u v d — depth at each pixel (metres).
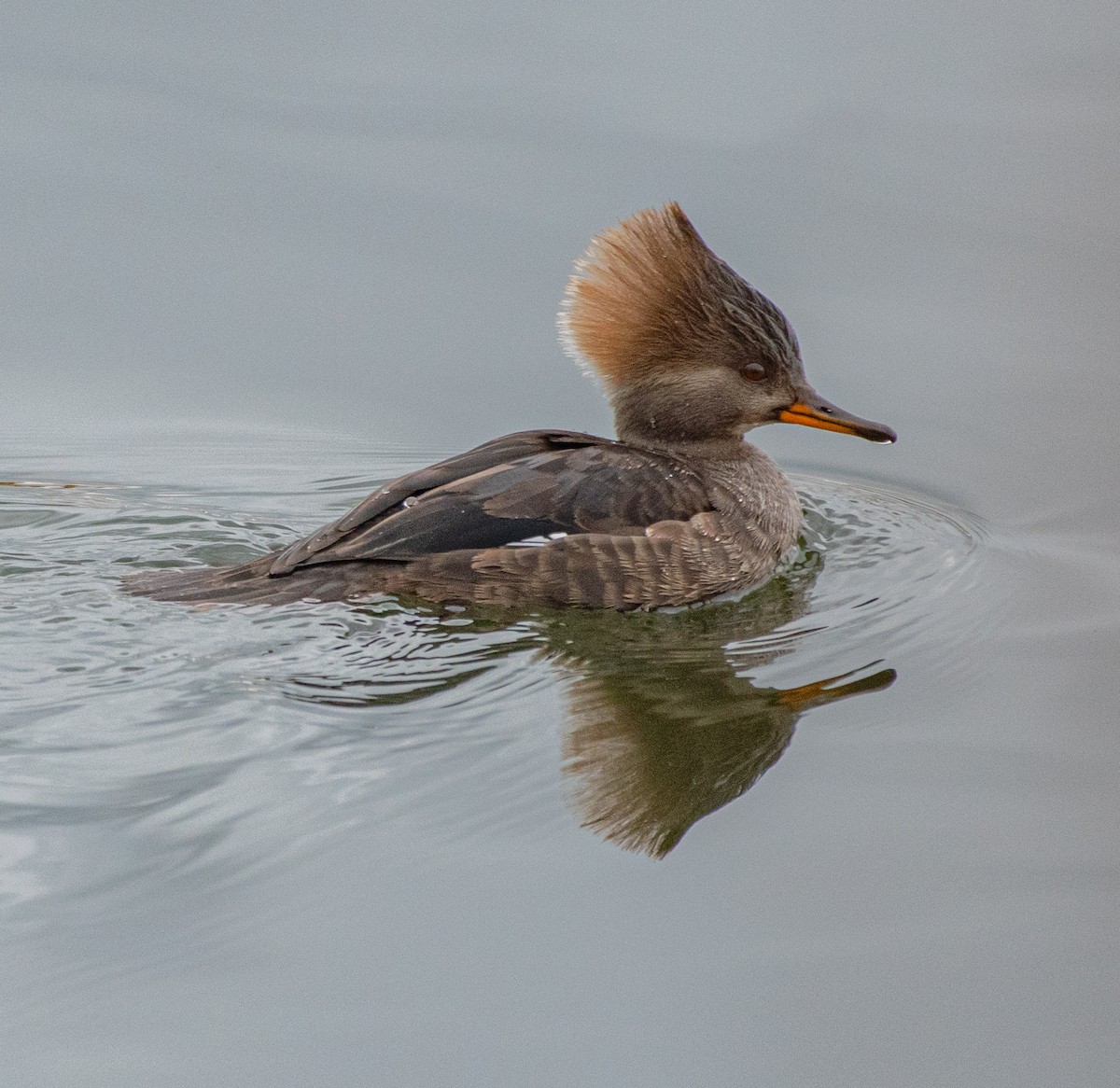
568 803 9.36
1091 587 13.18
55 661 10.76
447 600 11.98
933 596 13.02
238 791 9.15
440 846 8.82
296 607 11.68
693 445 13.86
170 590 12.05
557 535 12.17
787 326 13.77
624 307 13.59
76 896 8.16
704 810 9.55
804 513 15.30
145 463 16.34
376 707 10.32
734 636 12.10
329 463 16.52
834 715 10.80
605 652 11.63
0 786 9.06
